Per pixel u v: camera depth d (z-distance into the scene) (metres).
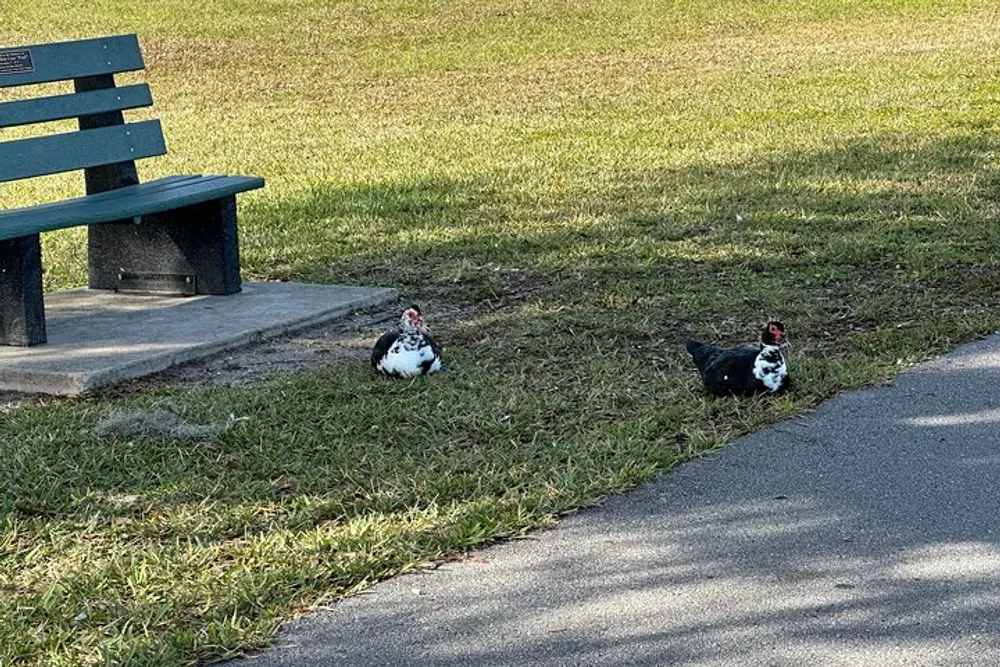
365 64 25.00
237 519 5.56
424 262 10.30
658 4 31.06
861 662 4.44
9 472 6.05
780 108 18.38
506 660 4.48
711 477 5.92
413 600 4.89
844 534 5.36
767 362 6.77
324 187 13.74
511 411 6.74
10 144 8.29
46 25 28.95
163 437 6.50
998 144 14.49
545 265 10.02
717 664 4.44
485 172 14.21
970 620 4.69
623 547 5.29
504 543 5.34
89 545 5.37
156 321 8.47
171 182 9.12
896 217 11.15
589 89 21.34
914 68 22.17
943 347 7.64
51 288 9.73
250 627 4.67
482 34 27.98
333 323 8.70
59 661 4.46
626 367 7.45
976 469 5.96
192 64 25.31
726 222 11.22
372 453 6.22
